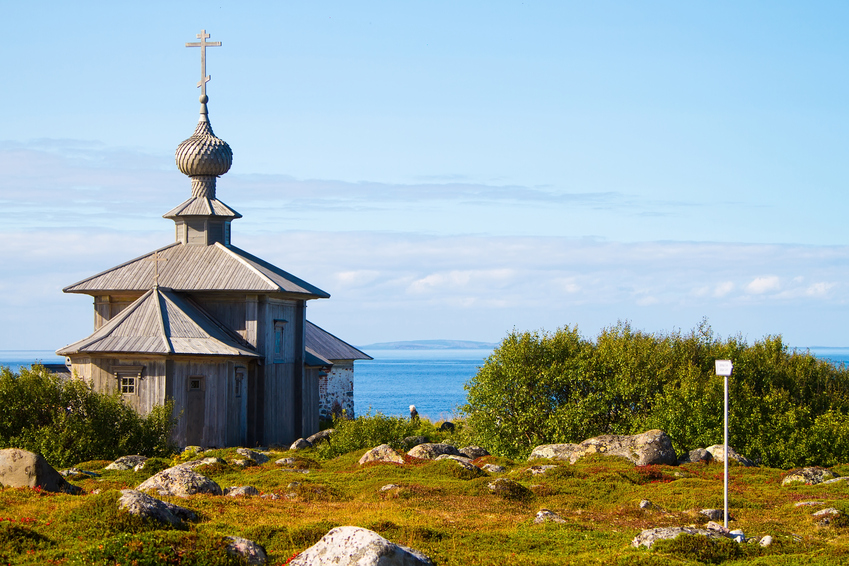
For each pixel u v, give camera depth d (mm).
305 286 56344
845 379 54844
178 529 19375
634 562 18594
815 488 30531
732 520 25031
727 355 48500
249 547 17844
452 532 21922
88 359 45469
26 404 38594
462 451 39438
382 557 15453
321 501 26922
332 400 67875
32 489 23781
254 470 34438
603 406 42250
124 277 51719
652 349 47125
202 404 45656
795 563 19203
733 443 39781
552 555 20047
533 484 30812
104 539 17500
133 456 35625
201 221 54406
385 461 35562
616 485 30266
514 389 43125
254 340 49875
